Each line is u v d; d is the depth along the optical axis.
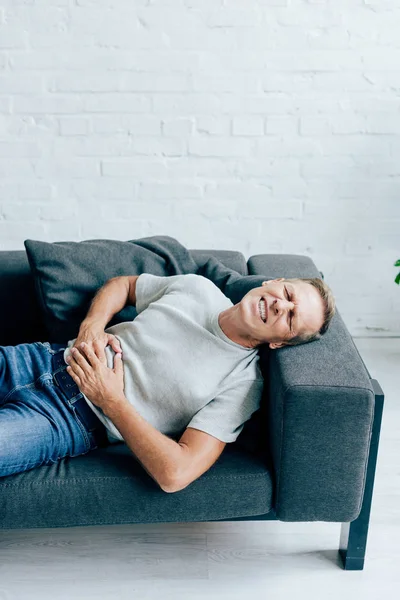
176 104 2.71
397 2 2.59
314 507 1.64
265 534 1.95
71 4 2.57
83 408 1.76
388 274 2.95
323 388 1.53
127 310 2.05
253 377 1.74
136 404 1.74
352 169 2.80
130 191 2.82
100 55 2.63
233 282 2.02
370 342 3.01
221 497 1.64
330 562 1.85
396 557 1.87
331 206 2.85
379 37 2.63
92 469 1.66
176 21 2.60
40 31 2.60
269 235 2.90
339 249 2.92
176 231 2.89
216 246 2.91
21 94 2.67
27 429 1.66
